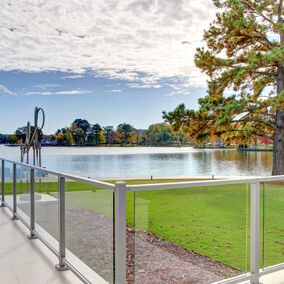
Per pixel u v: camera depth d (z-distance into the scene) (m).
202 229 2.04
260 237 2.33
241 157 67.50
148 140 113.38
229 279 2.14
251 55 14.68
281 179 2.39
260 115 16.14
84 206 2.12
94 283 1.98
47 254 2.99
